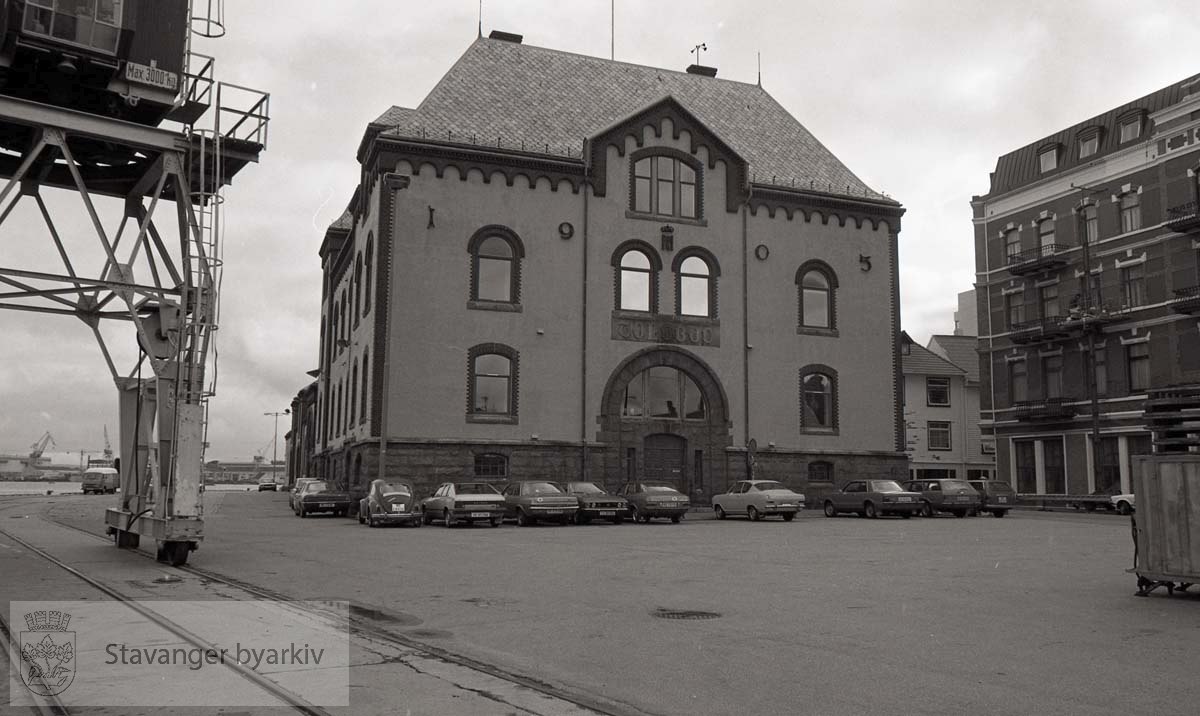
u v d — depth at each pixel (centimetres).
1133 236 4503
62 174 1962
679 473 3966
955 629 981
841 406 4216
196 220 1852
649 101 4475
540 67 4391
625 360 3897
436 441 3578
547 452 3734
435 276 3662
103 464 16738
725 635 952
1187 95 4294
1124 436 4484
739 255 4131
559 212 3878
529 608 1141
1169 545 1203
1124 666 800
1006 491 3738
